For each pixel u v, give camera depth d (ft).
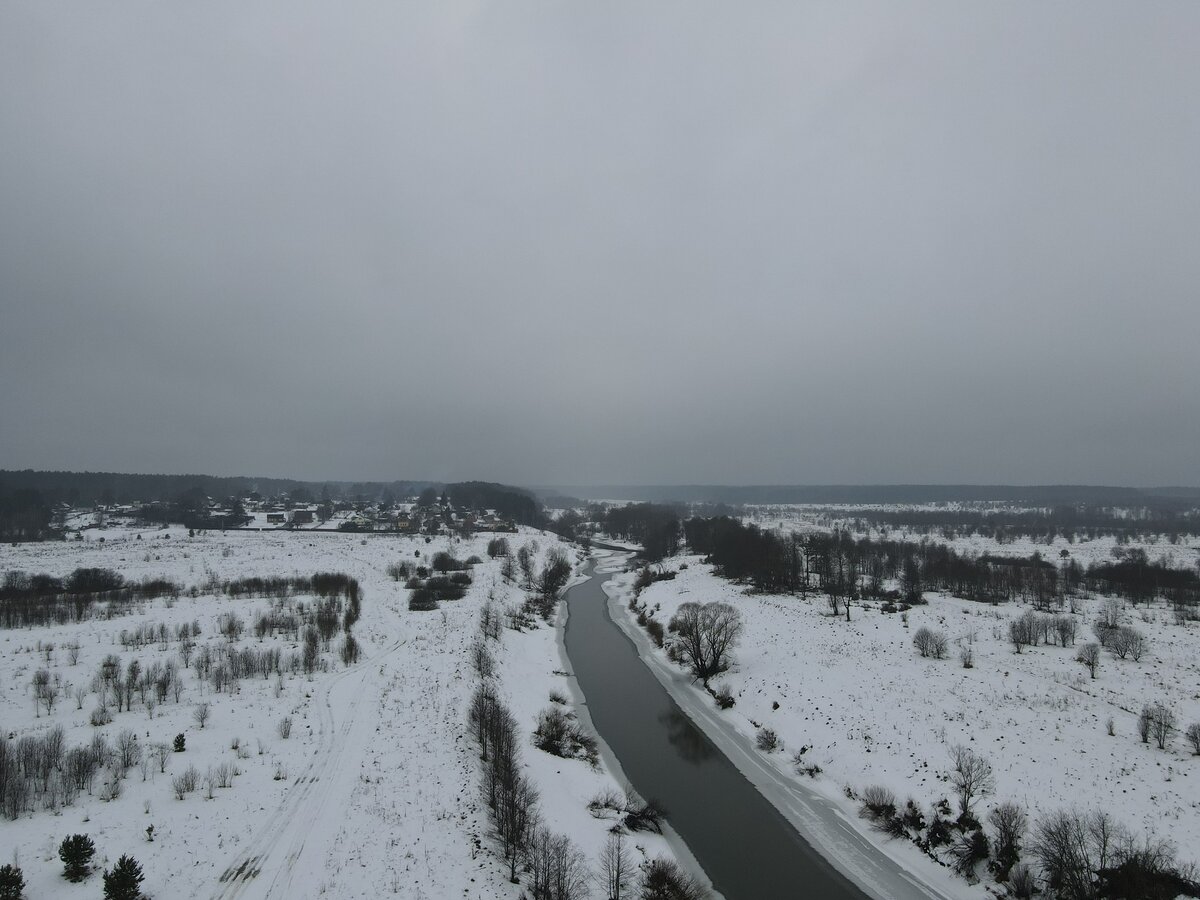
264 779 135.95
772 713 196.65
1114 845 110.52
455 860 112.78
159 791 127.95
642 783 162.61
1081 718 164.25
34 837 108.88
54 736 137.59
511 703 202.90
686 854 131.23
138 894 95.14
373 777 139.74
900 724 170.71
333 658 225.76
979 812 129.39
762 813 148.15
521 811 121.90
